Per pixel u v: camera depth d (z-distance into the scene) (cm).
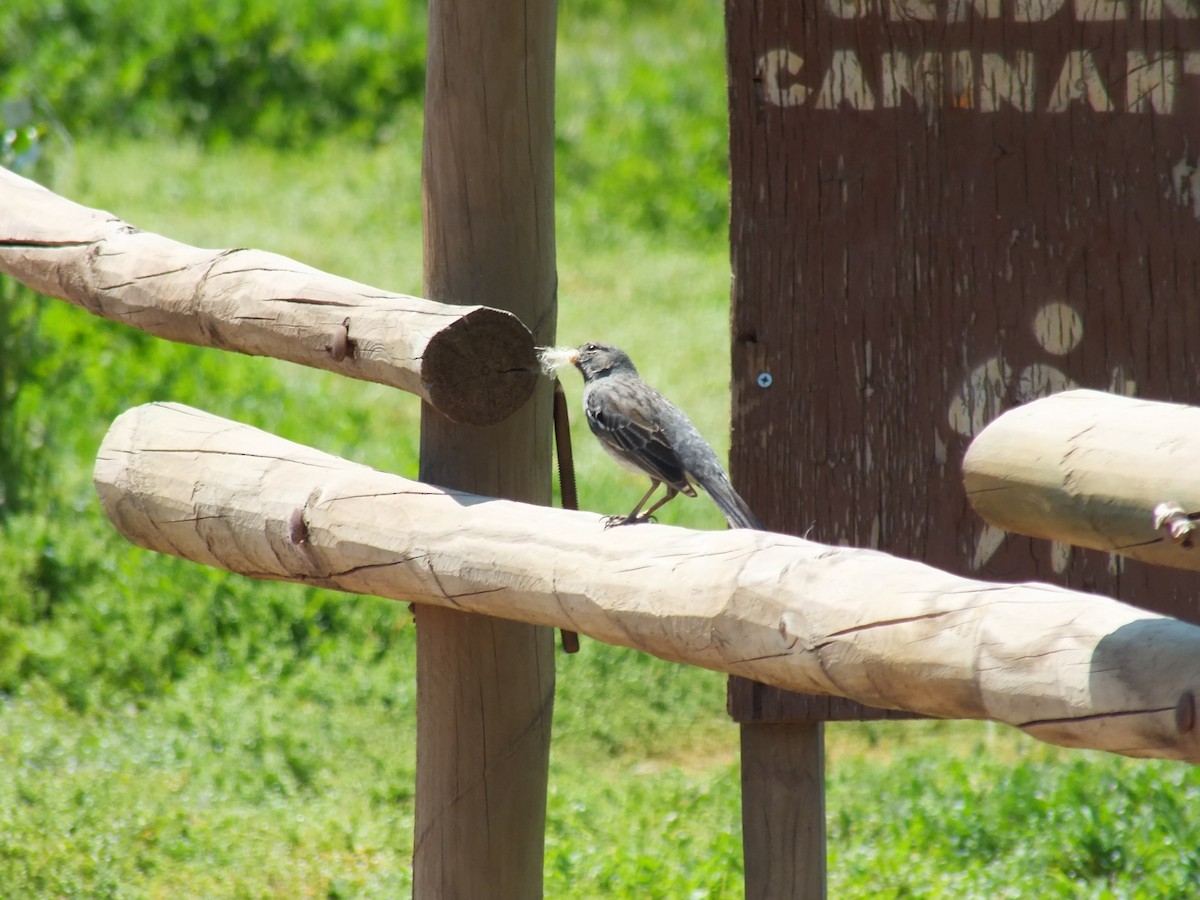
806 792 914
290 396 2258
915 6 873
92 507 1886
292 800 1399
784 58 884
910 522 895
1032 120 873
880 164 884
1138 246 871
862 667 575
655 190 3375
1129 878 1216
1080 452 536
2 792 1316
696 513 1967
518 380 775
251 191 3169
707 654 638
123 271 941
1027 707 521
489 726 862
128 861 1223
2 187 1055
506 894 877
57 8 3706
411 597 785
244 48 3731
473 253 847
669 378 2434
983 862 1266
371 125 3641
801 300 895
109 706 1584
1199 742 473
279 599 1750
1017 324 884
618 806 1405
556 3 859
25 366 2011
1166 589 881
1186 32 856
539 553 713
